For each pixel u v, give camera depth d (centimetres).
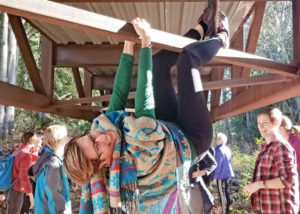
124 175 163
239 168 1110
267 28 2328
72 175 169
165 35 206
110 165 169
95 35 619
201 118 192
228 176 675
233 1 452
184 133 189
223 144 695
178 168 174
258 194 329
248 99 462
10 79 1748
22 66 2258
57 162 320
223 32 227
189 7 510
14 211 475
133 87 945
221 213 716
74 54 677
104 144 166
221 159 681
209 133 195
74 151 166
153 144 167
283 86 359
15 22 472
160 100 219
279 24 2298
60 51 678
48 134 327
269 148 320
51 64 646
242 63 284
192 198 494
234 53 277
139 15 559
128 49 214
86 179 171
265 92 405
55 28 585
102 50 678
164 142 173
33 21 551
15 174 471
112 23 191
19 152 468
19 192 478
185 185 172
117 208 164
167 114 215
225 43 225
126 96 209
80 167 165
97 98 580
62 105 600
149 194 174
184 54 200
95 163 169
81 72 2011
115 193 160
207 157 509
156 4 504
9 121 1684
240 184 823
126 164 165
